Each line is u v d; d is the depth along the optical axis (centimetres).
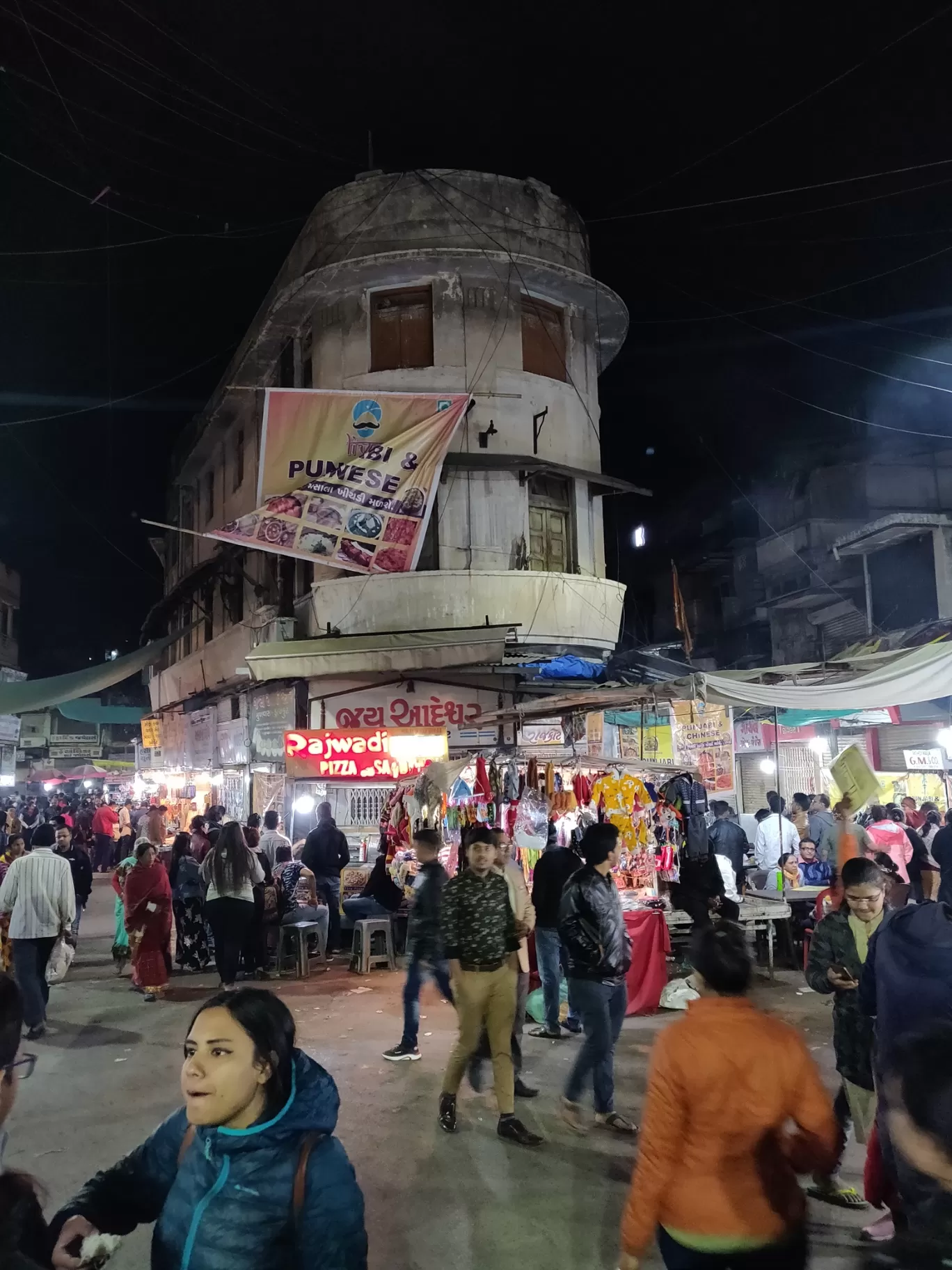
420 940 708
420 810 1063
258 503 1552
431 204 1642
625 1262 281
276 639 1716
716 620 3347
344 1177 215
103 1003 933
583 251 1783
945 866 965
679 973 911
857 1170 483
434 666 1470
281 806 1652
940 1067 193
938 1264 181
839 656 1195
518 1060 620
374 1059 711
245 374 2022
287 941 1091
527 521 1653
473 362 1645
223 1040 217
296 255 1780
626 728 1622
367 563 1550
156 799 2603
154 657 1666
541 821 949
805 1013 814
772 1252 268
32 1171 507
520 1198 465
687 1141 279
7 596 3969
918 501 2614
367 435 1562
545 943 776
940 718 1420
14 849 1302
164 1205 224
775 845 1188
